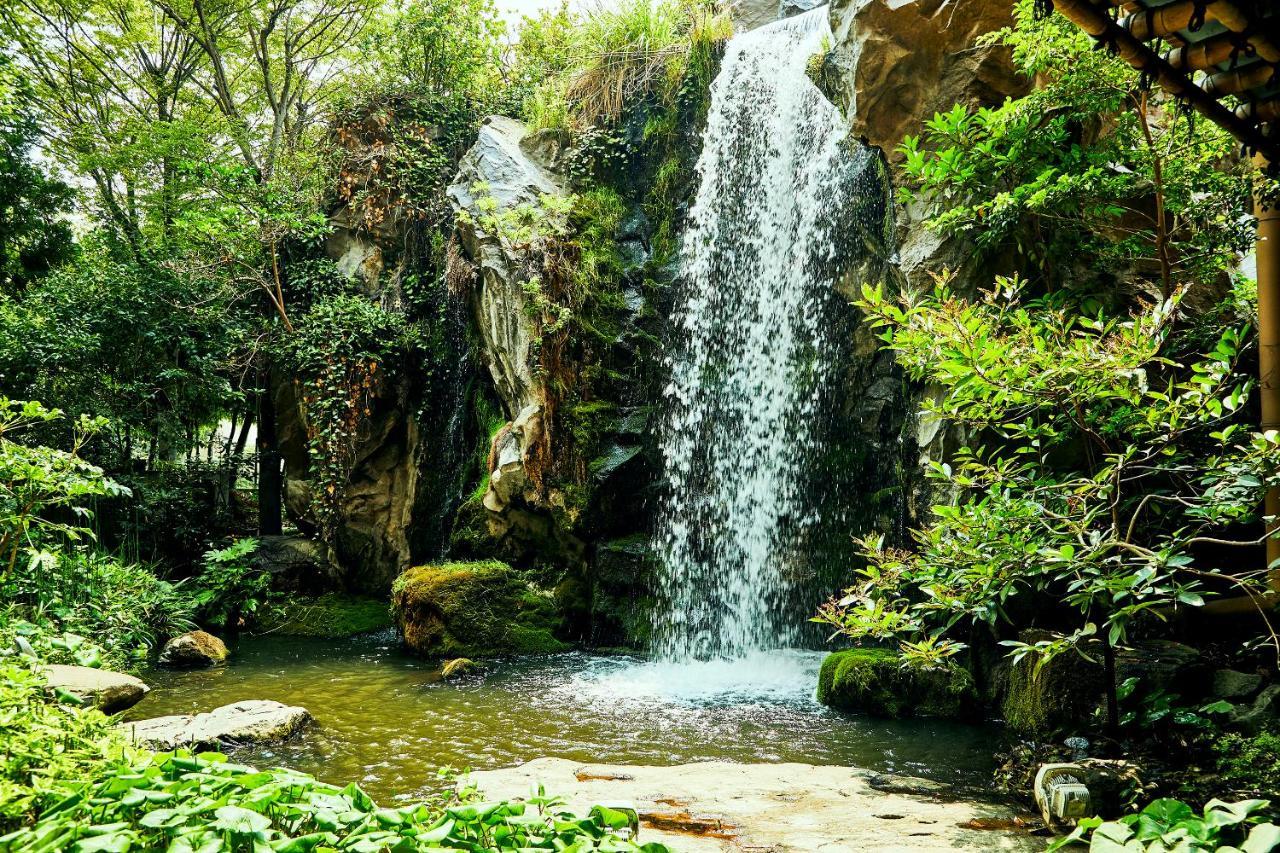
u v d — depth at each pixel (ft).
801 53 33.99
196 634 30.17
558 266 34.24
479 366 39.11
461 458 40.06
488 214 35.32
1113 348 11.89
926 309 13.10
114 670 26.25
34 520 21.16
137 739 17.44
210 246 43.73
